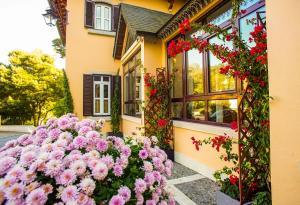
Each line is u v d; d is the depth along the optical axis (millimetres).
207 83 4645
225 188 2924
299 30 1656
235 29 2891
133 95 8383
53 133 2025
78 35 10023
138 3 10938
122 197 1544
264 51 2357
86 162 1664
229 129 3707
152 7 11148
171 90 6270
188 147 5211
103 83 10289
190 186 4000
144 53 6637
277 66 1859
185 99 5504
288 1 1745
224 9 4234
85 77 9812
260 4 3305
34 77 18234
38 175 1603
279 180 1830
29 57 18312
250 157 2609
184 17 5012
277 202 1843
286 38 1768
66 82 9539
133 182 1751
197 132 4832
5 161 1667
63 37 12148
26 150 1811
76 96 9781
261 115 2467
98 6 10656
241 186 2555
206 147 4516
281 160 1813
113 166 1744
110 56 10492
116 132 9914
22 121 19172
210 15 4633
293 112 1708
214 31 2938
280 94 1831
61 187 1523
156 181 1912
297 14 1670
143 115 6465
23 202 1413
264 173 2635
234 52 2654
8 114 18438
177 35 5852
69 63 9781
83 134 2008
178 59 5988
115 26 10641
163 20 7836
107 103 10359
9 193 1383
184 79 5539
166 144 5898
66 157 1686
